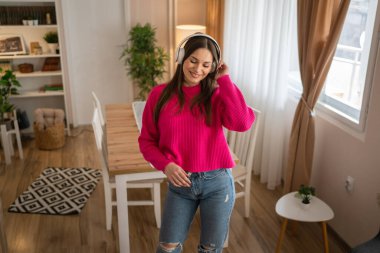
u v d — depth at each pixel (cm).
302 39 283
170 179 150
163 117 154
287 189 308
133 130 292
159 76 498
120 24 498
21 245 275
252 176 385
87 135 494
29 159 421
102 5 487
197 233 288
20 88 490
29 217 310
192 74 145
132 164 230
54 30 478
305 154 294
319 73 269
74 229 295
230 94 150
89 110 527
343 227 276
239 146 305
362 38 270
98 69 511
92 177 379
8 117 440
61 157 427
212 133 155
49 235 288
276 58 332
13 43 463
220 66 154
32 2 457
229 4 435
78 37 492
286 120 350
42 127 440
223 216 161
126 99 530
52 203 330
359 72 273
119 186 233
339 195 278
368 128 242
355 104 279
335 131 277
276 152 345
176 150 154
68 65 484
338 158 276
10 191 351
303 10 277
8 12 448
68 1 475
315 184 310
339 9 246
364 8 266
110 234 289
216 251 165
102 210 322
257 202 334
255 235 288
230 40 442
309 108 284
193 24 510
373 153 239
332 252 268
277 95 329
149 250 271
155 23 500
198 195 160
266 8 344
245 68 401
